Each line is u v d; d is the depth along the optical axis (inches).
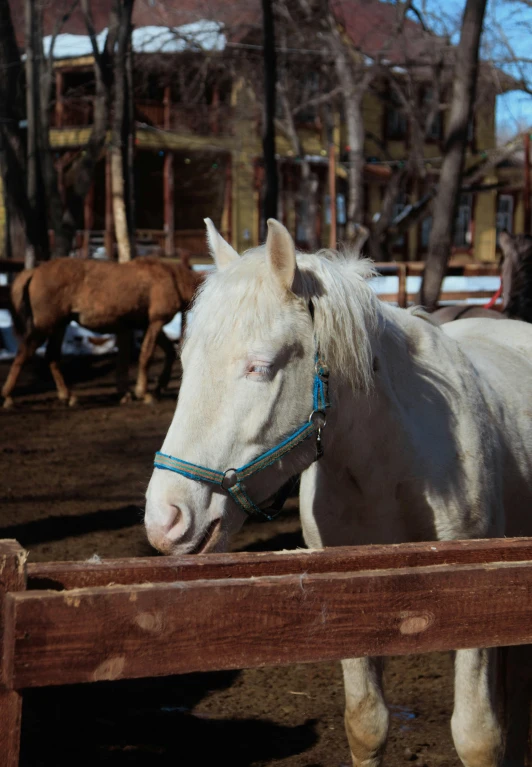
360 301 86.7
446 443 92.4
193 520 75.9
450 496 91.2
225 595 54.5
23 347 390.6
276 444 79.7
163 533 74.8
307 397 80.8
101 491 253.3
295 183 961.5
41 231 532.4
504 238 254.5
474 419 95.9
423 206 735.1
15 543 53.9
